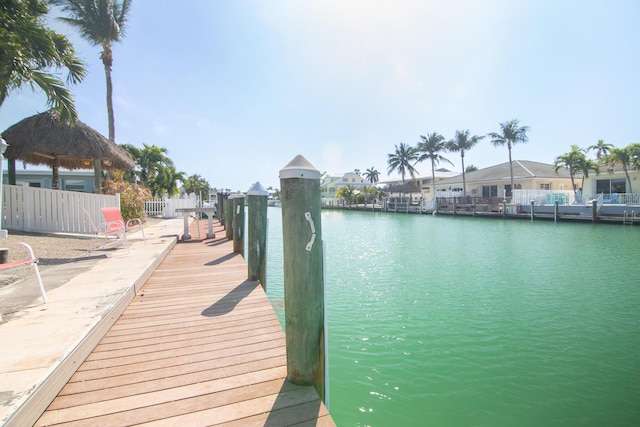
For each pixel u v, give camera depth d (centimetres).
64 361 202
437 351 452
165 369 222
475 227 2225
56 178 1041
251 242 447
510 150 3173
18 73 548
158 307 341
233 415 178
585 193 3038
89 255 546
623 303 645
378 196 5403
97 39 1543
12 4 514
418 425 312
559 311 603
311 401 191
